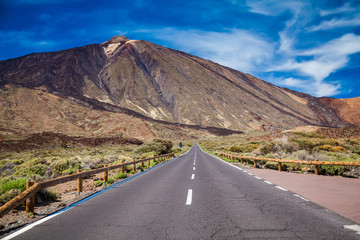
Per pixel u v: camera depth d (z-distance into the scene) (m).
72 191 10.02
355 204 6.30
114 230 4.67
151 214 5.78
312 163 13.06
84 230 4.73
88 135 96.62
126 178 13.30
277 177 12.17
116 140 90.50
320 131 57.59
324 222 4.81
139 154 35.09
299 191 8.26
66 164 16.03
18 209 6.93
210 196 7.78
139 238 4.19
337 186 9.14
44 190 8.00
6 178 11.18
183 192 8.62
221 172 15.11
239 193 8.16
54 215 5.95
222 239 4.01
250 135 130.25
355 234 4.12
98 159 20.67
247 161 22.08
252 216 5.35
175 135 150.88
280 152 25.17
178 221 5.14
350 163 11.69
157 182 11.44
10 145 59.47
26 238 4.35
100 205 6.96
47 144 69.94
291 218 5.13
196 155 41.69
